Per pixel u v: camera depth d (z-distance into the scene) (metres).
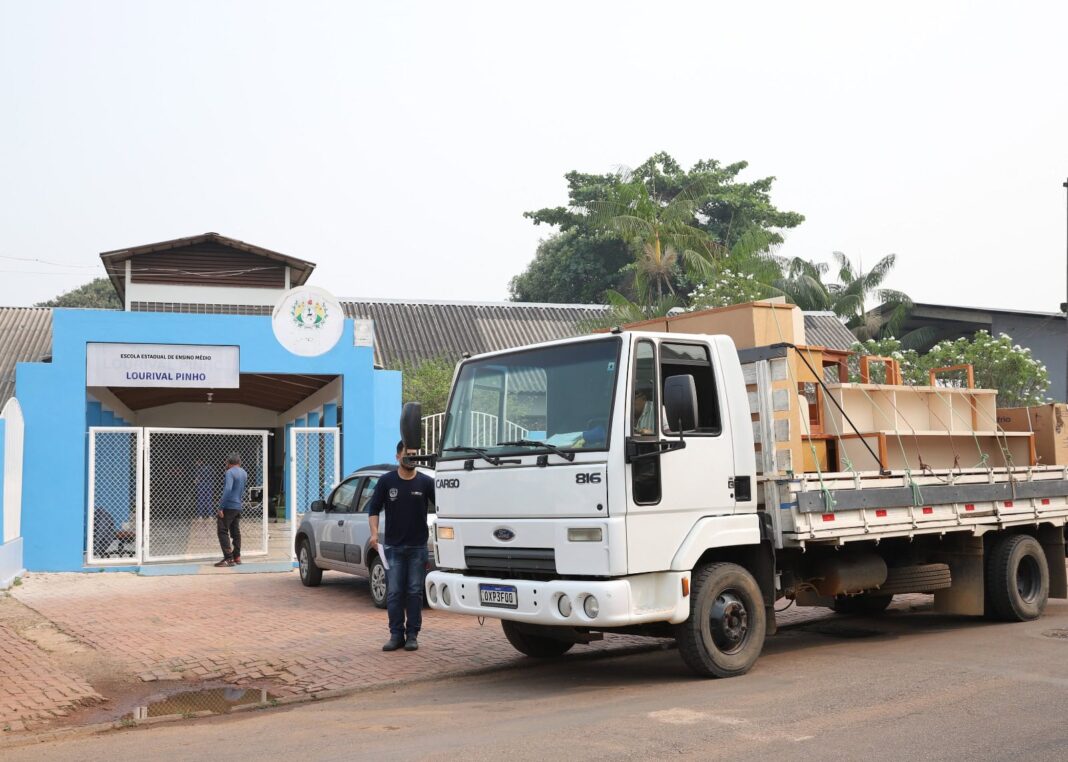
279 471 28.62
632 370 7.38
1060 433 11.44
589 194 44.09
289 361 17.55
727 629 7.87
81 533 16.14
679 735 6.07
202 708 7.55
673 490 7.50
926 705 6.75
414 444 8.27
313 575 14.12
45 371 16.09
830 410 9.17
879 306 34.22
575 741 6.00
